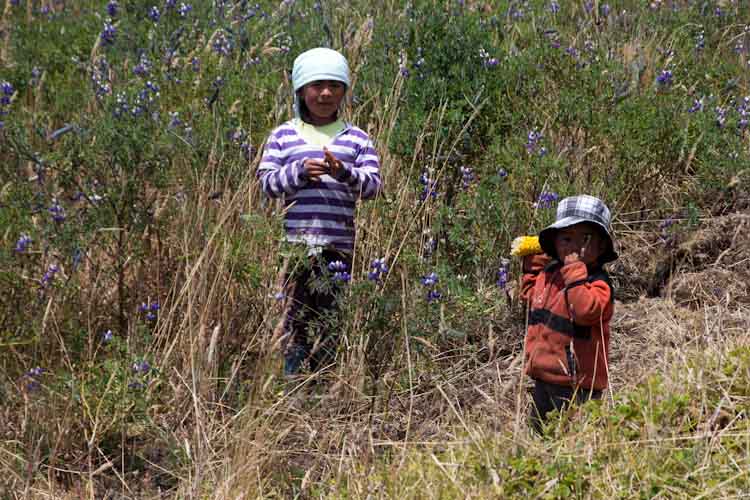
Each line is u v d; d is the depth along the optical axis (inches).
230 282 194.4
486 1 302.8
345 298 182.7
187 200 210.5
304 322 188.5
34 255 202.4
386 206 207.3
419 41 254.2
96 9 335.6
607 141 241.4
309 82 189.3
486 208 214.4
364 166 192.1
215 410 176.4
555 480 136.2
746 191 243.9
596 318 155.5
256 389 177.0
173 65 264.7
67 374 176.2
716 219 237.0
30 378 178.2
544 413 166.9
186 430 177.2
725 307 208.8
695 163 250.1
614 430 146.6
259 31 295.3
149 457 176.2
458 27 251.4
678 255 230.2
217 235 197.9
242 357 181.8
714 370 159.8
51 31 318.0
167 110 247.8
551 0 315.6
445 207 210.5
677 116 240.7
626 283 229.1
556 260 166.9
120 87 238.2
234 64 262.7
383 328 188.4
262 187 191.8
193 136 217.6
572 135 247.8
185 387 183.2
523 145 235.9
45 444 173.8
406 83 244.4
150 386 182.9
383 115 233.8
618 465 139.0
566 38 296.5
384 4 305.1
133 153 203.8
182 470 168.2
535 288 166.1
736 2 319.3
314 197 189.3
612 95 241.8
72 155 211.5
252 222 188.2
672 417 149.8
